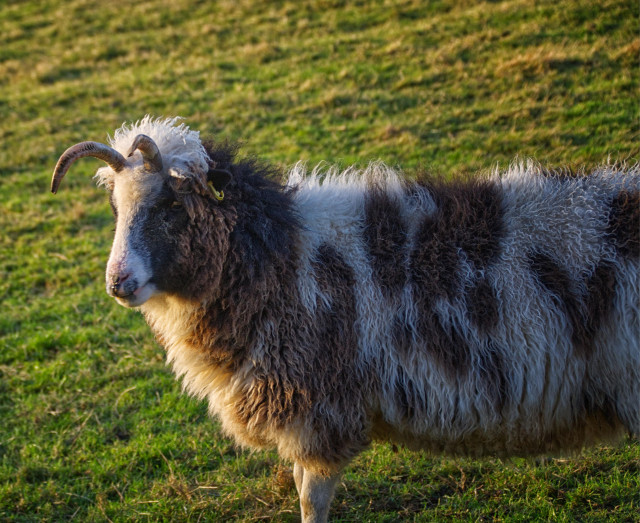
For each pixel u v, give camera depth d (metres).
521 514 4.22
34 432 5.35
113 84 13.40
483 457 4.02
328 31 13.80
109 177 3.82
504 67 10.30
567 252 3.61
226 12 16.17
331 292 3.68
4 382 6.00
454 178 4.21
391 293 3.68
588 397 3.63
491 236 3.70
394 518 4.33
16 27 17.67
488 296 3.60
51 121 12.21
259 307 3.65
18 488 4.71
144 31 16.20
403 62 11.53
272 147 9.75
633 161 6.84
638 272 3.49
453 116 9.57
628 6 11.10
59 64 15.03
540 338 3.53
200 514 4.40
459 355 3.60
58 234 8.87
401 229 3.83
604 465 4.60
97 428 5.37
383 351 3.68
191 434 5.25
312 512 3.91
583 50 10.29
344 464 3.80
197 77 12.89
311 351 3.63
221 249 3.60
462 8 13.08
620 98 8.98
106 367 6.20
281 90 11.58
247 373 3.72
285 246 3.67
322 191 4.08
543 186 3.86
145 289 3.52
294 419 3.67
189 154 3.58
